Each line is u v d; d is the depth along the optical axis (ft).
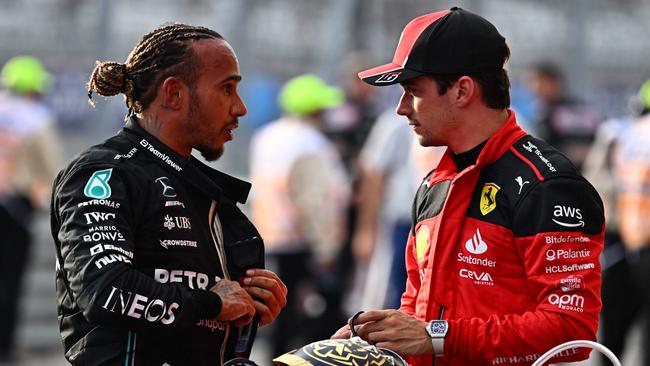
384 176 95.61
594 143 108.47
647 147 85.05
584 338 36.73
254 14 160.86
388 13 160.35
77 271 34.47
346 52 157.79
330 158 101.91
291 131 98.94
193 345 36.42
